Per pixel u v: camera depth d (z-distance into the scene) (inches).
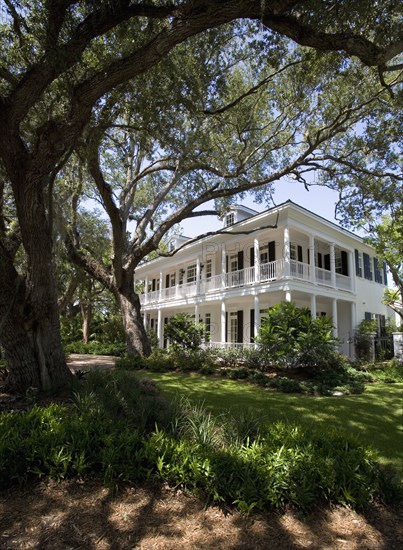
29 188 221.8
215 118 436.1
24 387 252.8
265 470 122.7
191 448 136.9
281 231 676.1
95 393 211.6
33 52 238.7
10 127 206.1
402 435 222.2
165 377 422.9
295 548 100.5
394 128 410.9
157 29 247.4
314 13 187.2
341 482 124.0
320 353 418.3
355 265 795.4
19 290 258.1
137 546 98.1
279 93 454.3
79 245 631.8
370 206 469.7
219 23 177.9
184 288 878.4
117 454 129.6
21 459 126.3
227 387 362.6
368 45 174.9
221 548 99.0
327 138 450.9
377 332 760.3
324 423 238.8
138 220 688.4
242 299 733.9
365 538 106.7
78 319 1255.5
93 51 261.1
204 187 547.5
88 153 297.0
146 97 290.8
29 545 96.8
